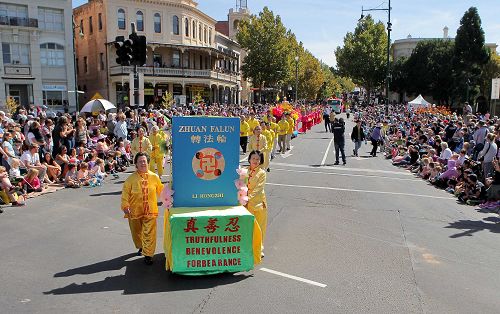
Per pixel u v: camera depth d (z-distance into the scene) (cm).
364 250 725
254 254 624
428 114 2873
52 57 3988
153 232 637
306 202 1084
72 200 1066
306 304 521
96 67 4800
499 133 1346
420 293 561
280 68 5869
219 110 3139
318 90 9231
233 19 7300
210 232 591
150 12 4691
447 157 1428
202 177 616
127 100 4503
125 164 1583
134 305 511
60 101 4066
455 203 1123
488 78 5816
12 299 523
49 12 3947
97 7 4650
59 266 631
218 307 508
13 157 1166
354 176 1510
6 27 3691
